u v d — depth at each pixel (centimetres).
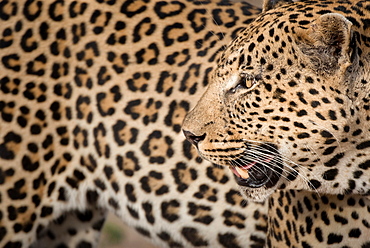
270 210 1079
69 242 1297
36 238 1195
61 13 1180
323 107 889
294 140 914
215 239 1163
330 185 952
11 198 1160
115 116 1164
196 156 1135
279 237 1071
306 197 1020
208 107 956
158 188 1163
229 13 1166
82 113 1169
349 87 883
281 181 970
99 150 1175
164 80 1151
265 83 909
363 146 909
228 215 1138
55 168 1177
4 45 1166
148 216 1187
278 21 915
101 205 1219
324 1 956
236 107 936
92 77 1167
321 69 884
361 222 996
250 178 982
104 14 1180
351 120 891
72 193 1194
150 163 1159
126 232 1833
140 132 1158
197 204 1149
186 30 1162
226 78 941
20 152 1156
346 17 911
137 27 1176
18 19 1176
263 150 935
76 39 1172
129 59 1164
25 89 1157
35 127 1159
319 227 1017
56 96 1164
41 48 1168
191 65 1141
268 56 906
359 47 890
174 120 1143
